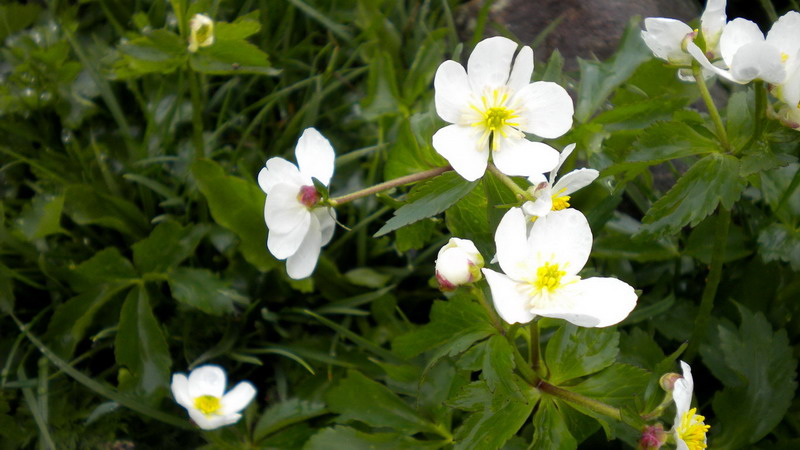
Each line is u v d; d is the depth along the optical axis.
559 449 0.11
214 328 0.15
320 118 0.17
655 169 0.17
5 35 0.17
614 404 0.11
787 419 0.13
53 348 0.14
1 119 0.16
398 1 0.18
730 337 0.13
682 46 0.11
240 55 0.14
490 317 0.11
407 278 0.16
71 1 0.18
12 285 0.15
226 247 0.15
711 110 0.11
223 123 0.17
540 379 0.11
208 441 0.14
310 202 0.11
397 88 0.17
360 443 0.13
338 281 0.15
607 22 0.18
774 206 0.14
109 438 0.14
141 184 0.16
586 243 0.10
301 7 0.17
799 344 0.14
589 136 0.14
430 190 0.11
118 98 0.17
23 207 0.15
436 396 0.13
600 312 0.10
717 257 0.13
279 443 0.13
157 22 0.17
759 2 0.20
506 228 0.10
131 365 0.14
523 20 0.19
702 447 0.10
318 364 0.15
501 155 0.11
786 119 0.10
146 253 0.14
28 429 0.14
